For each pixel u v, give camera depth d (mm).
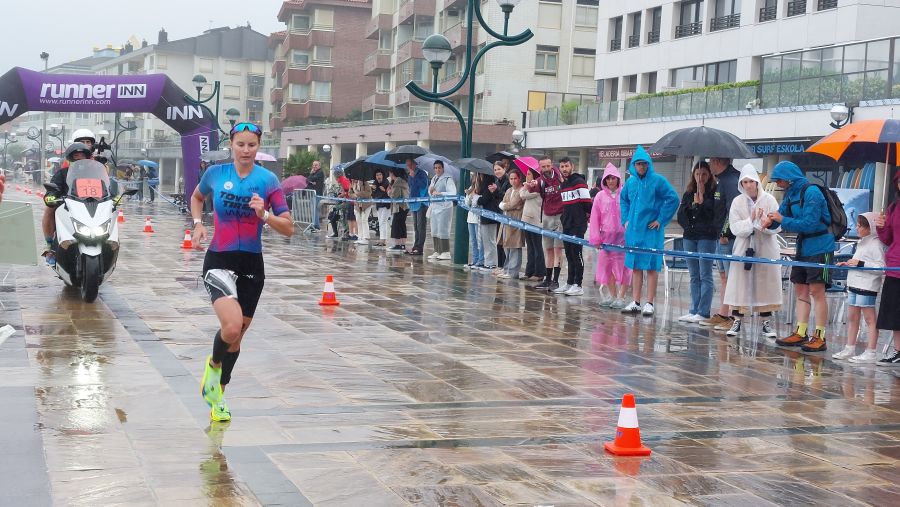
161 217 31672
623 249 12430
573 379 8320
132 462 5445
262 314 11133
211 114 27344
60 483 5039
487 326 11000
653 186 12258
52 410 6480
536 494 5195
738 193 11781
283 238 24125
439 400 7324
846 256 12375
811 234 10242
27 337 9062
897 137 10109
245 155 6254
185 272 15102
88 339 9070
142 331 9617
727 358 9695
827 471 5859
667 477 5602
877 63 24609
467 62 18047
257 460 5594
